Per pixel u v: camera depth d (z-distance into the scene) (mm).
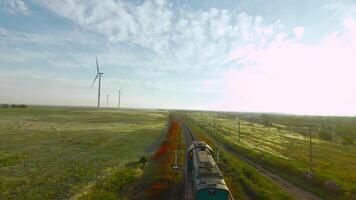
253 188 27500
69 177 31547
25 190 26734
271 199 24312
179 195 25594
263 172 38469
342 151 63625
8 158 39688
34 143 54719
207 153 29609
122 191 26750
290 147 67750
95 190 25594
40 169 34875
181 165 37844
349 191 28391
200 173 23016
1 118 106625
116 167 36688
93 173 33406
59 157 42562
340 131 103812
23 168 35125
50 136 65250
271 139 83875
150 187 26375
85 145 54688
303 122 167500
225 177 32281
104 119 131000
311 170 37125
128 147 54281
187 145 57406
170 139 61625
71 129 82250
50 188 27516
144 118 158375
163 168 33312
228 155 48969
